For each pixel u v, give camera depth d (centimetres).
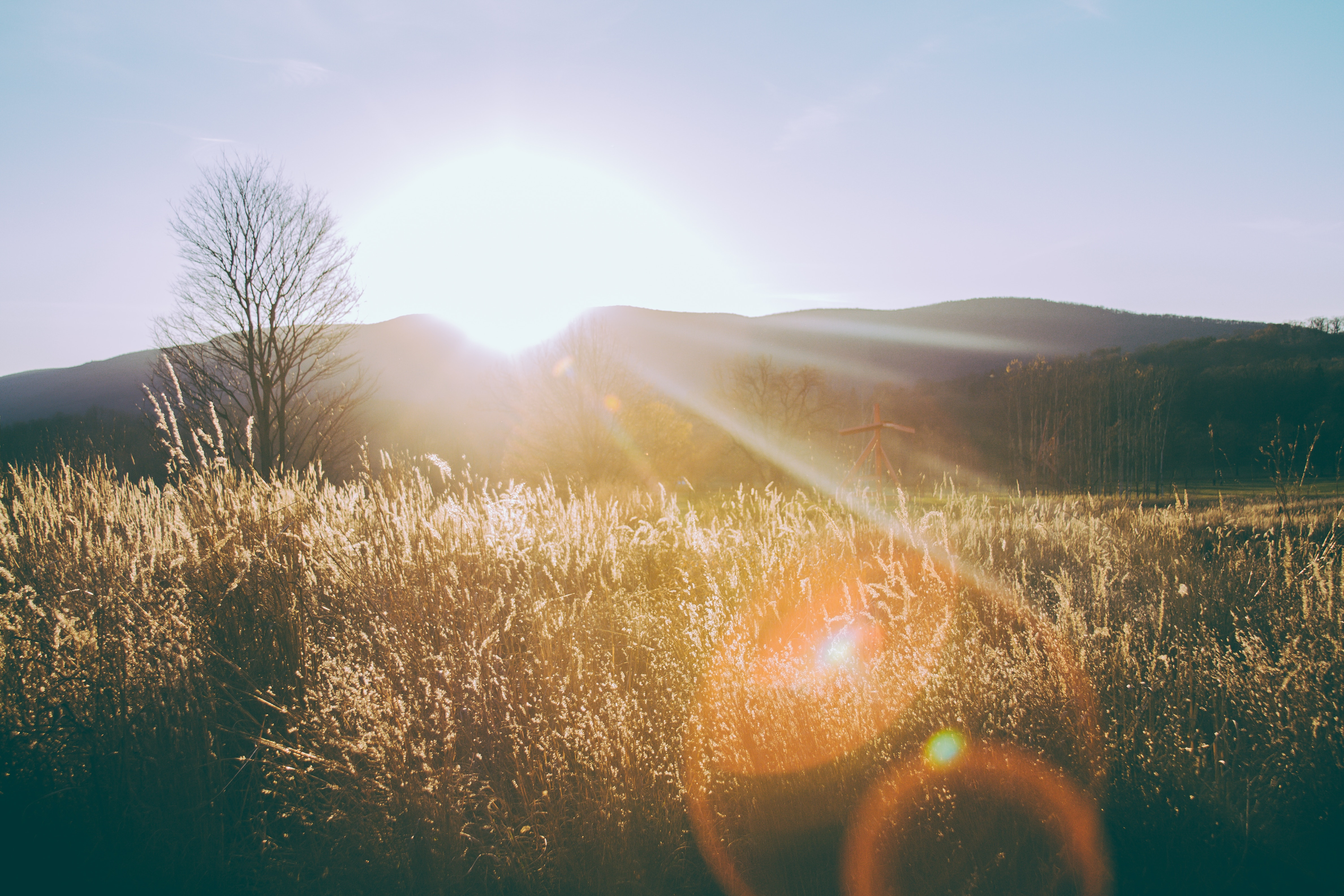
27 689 293
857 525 700
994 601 474
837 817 257
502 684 293
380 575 376
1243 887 240
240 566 380
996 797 261
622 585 512
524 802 261
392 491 504
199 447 469
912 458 4784
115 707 291
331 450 1864
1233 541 711
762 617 459
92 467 637
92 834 260
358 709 267
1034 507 1006
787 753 272
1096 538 698
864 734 285
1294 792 270
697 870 249
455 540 437
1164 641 412
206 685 302
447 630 333
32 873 244
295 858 248
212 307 1788
